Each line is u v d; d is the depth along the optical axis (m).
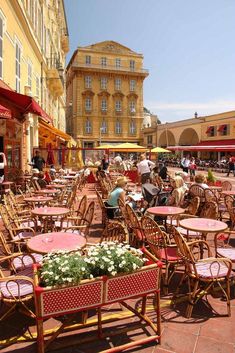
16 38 12.05
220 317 3.58
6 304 3.40
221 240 5.92
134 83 56.50
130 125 56.97
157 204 6.55
